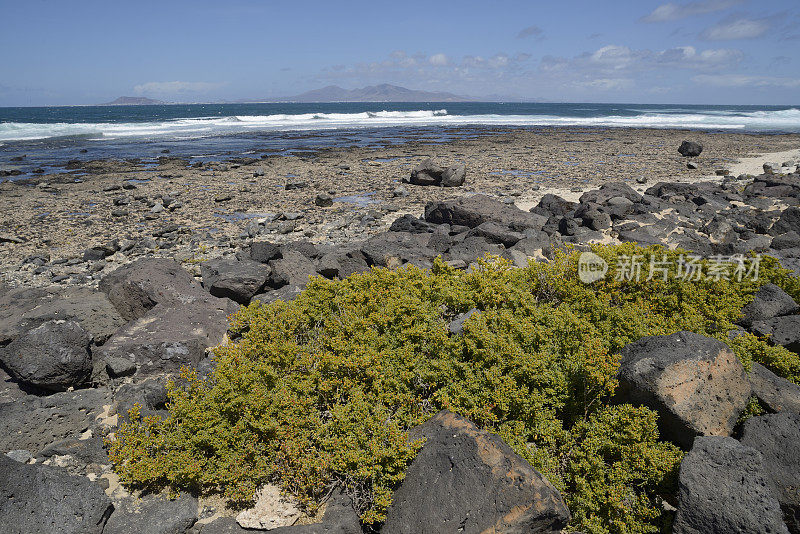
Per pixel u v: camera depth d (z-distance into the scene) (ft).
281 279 32.86
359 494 15.25
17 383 21.52
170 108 542.98
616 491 14.97
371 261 37.19
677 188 62.85
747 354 19.98
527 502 13.47
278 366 19.85
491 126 221.05
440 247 42.93
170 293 28.35
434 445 15.33
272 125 222.48
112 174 89.15
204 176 87.56
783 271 28.22
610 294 25.89
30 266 42.22
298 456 15.80
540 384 18.28
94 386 22.34
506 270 27.76
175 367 22.99
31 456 17.69
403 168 96.27
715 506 13.71
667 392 16.42
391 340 20.76
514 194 67.77
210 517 15.39
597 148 127.75
